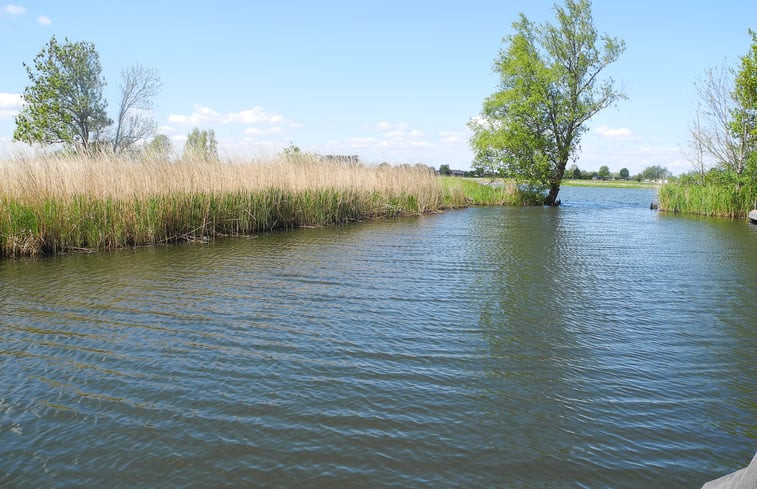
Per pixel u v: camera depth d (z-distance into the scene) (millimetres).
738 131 27250
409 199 24578
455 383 5125
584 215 27234
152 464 3688
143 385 4953
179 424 4238
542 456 3869
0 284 8820
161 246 13227
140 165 14250
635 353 6098
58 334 6340
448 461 3773
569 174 37094
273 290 8617
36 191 11766
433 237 15938
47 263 10758
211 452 3836
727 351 6227
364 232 16891
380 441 4016
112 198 12852
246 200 16250
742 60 26531
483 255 12695
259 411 4461
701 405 4777
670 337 6695
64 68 27188
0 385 4934
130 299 7926
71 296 8070
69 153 13555
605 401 4820
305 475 3570
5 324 6688
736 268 11570
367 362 5602
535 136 35219
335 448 3908
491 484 3518
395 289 8875
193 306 7582
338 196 19734
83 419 4316
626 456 3896
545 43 34812
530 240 16047
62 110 27031
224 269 10289
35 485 3445
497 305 8023
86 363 5469
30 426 4195
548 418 4461
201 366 5410
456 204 31203
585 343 6391
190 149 16438
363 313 7406
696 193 28641
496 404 4691
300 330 6598
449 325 6953
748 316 7699
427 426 4262
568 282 9797
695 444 4094
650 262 12289
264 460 3740
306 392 4844
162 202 13820
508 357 5859
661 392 5039
